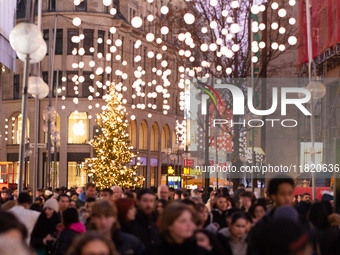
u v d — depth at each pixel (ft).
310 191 84.07
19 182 35.68
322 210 22.29
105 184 142.31
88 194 43.78
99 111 196.44
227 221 28.76
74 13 196.13
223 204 36.11
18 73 203.00
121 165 144.36
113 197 38.47
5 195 63.00
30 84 41.42
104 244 12.05
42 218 30.55
